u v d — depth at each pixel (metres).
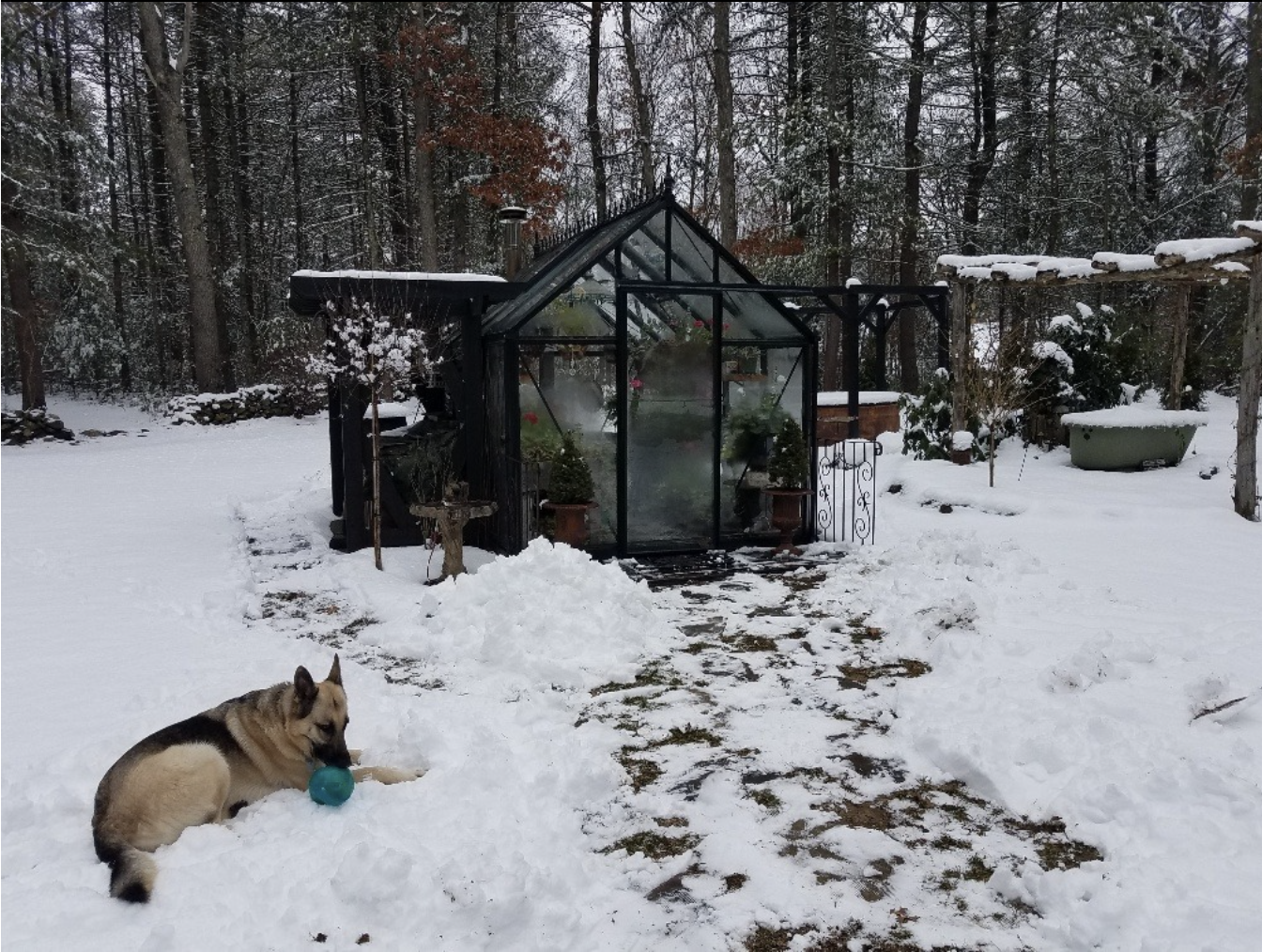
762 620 6.82
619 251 8.79
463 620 6.23
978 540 8.46
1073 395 13.30
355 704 5.06
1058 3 19.73
